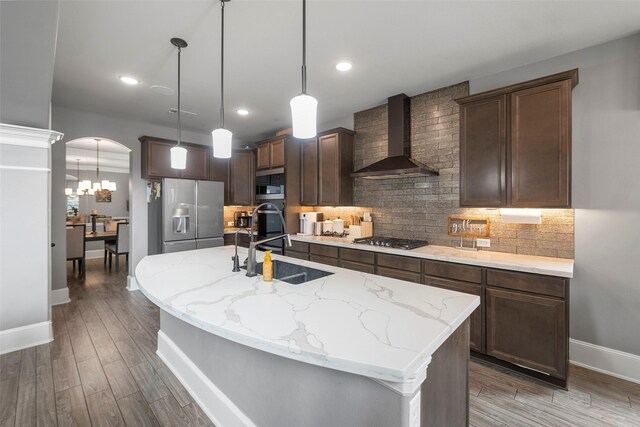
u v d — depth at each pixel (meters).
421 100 3.48
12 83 2.14
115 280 5.16
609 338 2.40
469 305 1.41
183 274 1.99
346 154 4.10
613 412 1.95
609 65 2.38
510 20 2.11
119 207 9.53
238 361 1.68
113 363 2.51
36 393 2.11
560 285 2.15
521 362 2.31
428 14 2.04
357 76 3.01
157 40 2.34
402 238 3.68
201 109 3.98
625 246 2.33
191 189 4.44
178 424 1.84
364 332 1.12
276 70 2.87
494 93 2.62
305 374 1.32
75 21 2.09
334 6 1.95
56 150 3.90
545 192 2.38
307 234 4.38
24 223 2.79
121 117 4.31
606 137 2.39
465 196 2.82
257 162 5.00
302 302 1.45
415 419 1.02
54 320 3.39
